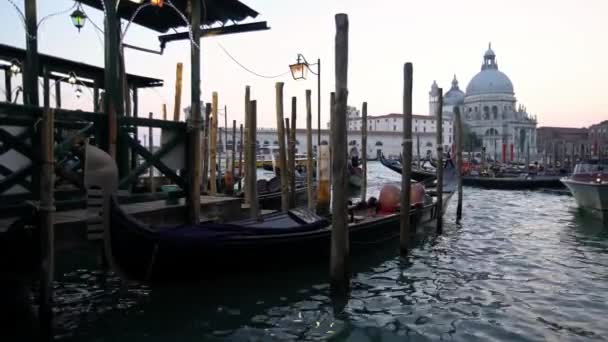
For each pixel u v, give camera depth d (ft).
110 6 21.09
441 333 16.81
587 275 24.53
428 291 21.66
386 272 24.81
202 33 31.09
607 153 141.38
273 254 21.27
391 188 34.35
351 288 21.88
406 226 27.50
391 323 17.69
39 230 15.23
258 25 29.66
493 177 89.30
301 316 18.19
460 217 44.09
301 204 51.47
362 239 27.32
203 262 19.02
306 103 34.71
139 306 18.78
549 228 40.04
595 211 45.73
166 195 24.32
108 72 20.70
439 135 36.83
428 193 46.39
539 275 24.50
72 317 17.74
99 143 19.16
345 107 19.85
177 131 22.21
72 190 24.06
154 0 25.32
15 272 15.58
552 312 18.97
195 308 18.67
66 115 17.69
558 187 84.17
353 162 80.02
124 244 16.70
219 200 26.89
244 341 15.98
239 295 20.22
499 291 21.75
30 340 15.16
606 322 17.92
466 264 26.73
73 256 24.25
